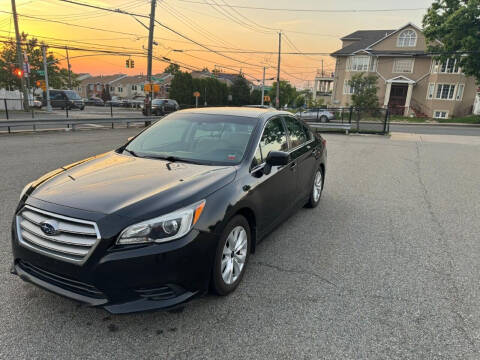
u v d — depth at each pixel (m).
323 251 4.02
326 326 2.70
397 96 45.34
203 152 3.60
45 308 2.81
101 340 2.48
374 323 2.75
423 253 4.03
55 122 15.71
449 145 14.62
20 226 2.71
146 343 2.47
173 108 34.41
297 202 4.64
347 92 46.62
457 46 33.44
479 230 4.79
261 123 3.93
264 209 3.51
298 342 2.52
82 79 102.44
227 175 3.09
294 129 4.78
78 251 2.40
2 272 3.30
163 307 2.45
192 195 2.67
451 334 2.64
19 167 7.75
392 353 2.43
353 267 3.66
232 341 2.51
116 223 2.38
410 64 43.41
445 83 41.41
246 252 3.27
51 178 3.10
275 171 3.72
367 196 6.38
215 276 2.78
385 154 11.64
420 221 5.10
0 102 30.89
